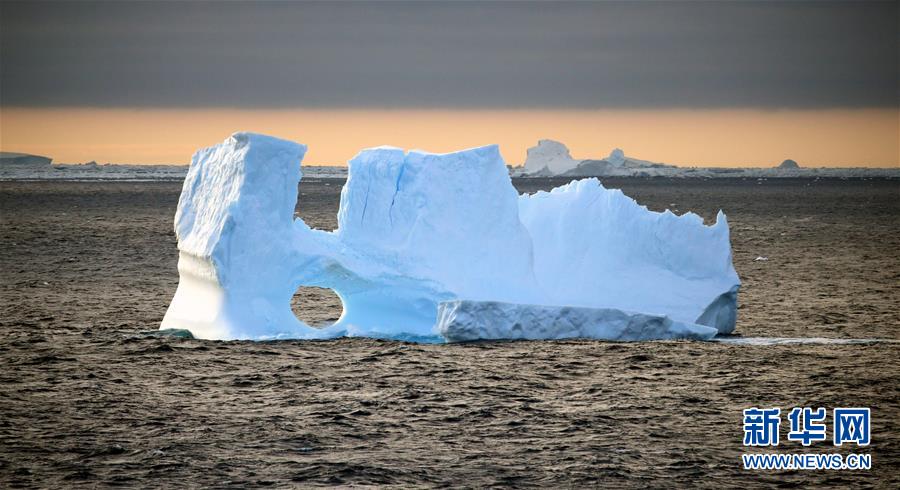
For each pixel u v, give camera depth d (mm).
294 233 131500
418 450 86312
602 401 101750
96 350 123500
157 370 112750
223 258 126188
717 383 109312
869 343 132875
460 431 91688
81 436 89125
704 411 98625
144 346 125125
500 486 78125
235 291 127625
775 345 130250
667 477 80625
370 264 132375
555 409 98875
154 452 84938
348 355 119562
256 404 99625
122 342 128375
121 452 85000
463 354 120812
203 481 78500
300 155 130500
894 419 96562
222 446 86750
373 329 132625
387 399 101625
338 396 102562
